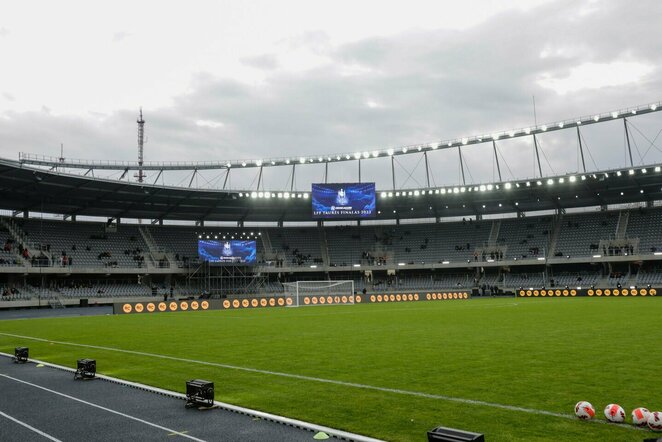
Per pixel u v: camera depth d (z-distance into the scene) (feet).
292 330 97.76
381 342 74.43
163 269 254.88
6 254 222.69
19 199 234.58
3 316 171.94
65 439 31.04
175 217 287.69
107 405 39.45
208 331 100.17
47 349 77.20
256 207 281.33
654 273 246.88
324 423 33.17
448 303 202.08
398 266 280.51
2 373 55.98
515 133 245.65
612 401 36.68
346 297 234.38
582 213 284.00
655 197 266.77
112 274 254.27
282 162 266.36
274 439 30.42
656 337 73.05
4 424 34.47
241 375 50.57
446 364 53.47
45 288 231.09
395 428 31.58
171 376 51.08
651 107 219.20
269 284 278.26
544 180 235.81
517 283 272.72
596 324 94.38
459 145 255.50
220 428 32.76
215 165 261.03
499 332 84.28
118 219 279.90
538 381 43.73
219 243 247.91
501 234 291.79
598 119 228.22
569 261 260.01
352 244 300.40
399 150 260.83
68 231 259.19
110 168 253.24
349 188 264.52
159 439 30.66
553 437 28.96
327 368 53.16
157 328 110.22
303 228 307.78
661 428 29.63
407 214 304.71
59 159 247.70
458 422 32.37
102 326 119.55
